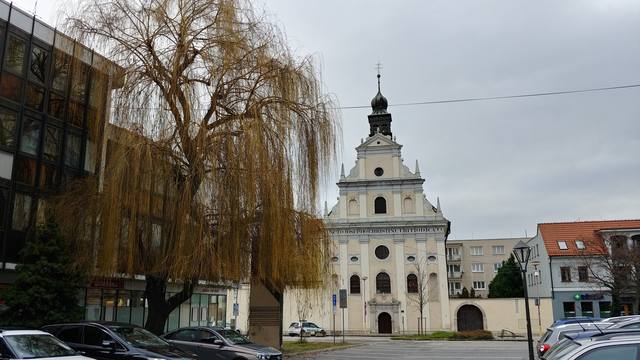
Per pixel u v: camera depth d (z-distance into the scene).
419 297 54.59
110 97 16.88
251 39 17.77
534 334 51.38
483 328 53.50
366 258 57.94
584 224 54.66
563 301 51.22
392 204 58.88
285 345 31.72
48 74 20.22
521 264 18.88
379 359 24.84
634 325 11.75
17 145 18.70
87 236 16.34
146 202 15.52
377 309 56.28
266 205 16.22
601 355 5.94
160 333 17.05
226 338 15.98
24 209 18.77
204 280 16.33
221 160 16.06
